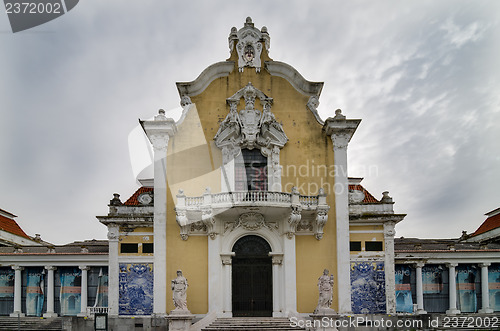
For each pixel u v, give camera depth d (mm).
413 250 36312
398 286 35906
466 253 36438
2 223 44188
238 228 30719
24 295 37188
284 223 30391
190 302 29734
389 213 32500
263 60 32906
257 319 28609
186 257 30203
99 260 36594
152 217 32875
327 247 30516
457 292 36781
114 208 33594
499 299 36719
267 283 30625
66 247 40156
